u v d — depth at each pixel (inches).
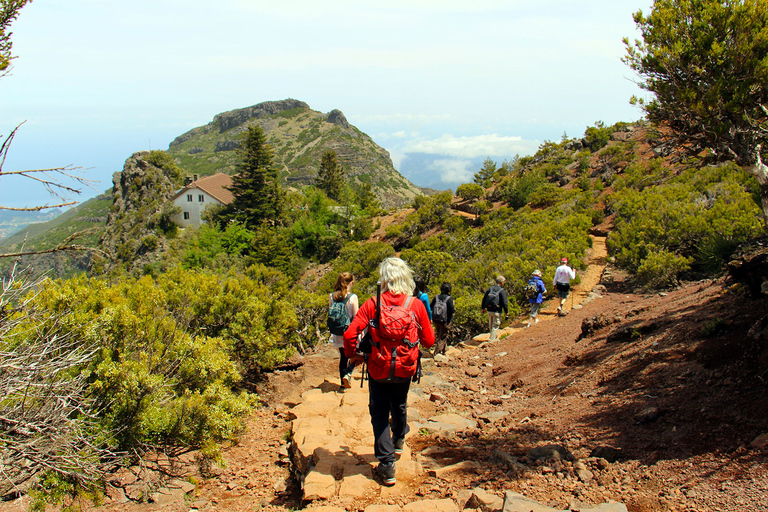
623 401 186.1
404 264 153.7
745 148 203.8
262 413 301.6
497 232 1321.4
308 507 141.3
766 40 188.1
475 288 714.8
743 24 191.9
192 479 188.4
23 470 148.9
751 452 122.1
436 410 248.2
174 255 2687.0
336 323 243.4
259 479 200.1
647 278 519.5
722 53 196.9
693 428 146.7
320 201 2561.5
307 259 2416.3
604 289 585.9
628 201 975.0
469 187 2046.0
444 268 964.6
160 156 3713.1
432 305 385.4
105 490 168.1
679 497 115.9
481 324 542.3
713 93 192.2
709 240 479.8
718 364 178.1
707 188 742.5
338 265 1847.9
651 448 144.4
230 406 207.6
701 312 243.0
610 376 220.1
